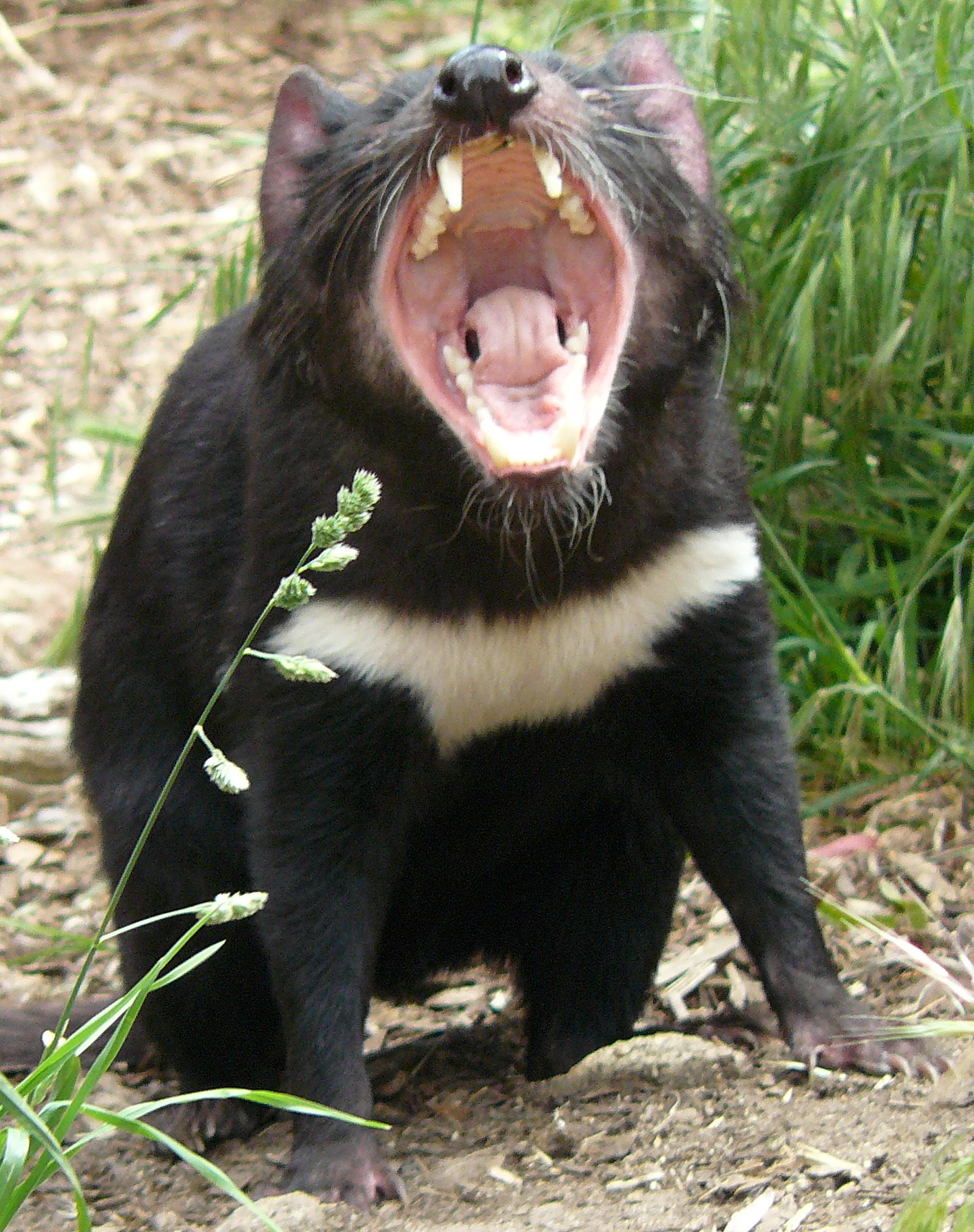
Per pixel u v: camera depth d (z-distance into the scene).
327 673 4.03
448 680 5.66
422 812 6.04
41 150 15.04
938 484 8.19
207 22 16.58
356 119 5.68
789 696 7.90
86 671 6.94
